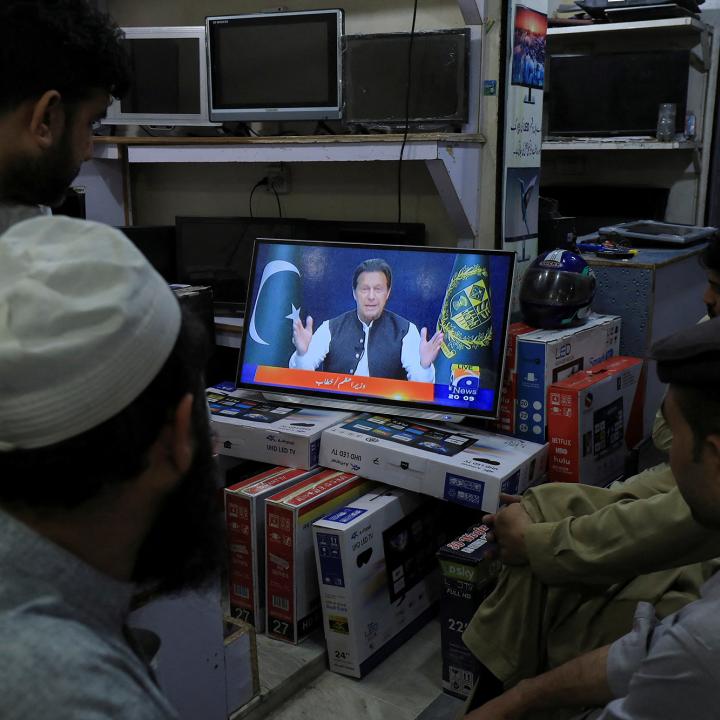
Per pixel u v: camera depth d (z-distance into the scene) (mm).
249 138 2750
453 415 2240
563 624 1504
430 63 2527
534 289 2295
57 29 1036
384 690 1964
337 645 1999
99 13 1127
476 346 2223
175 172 3420
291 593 2035
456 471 1981
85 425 486
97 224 542
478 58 2518
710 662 825
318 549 1952
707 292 1873
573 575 1419
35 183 1101
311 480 2141
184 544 610
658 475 1590
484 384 2205
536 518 1541
